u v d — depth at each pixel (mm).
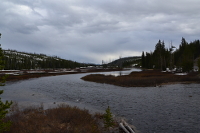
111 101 18047
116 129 9781
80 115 10578
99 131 9000
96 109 14742
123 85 31578
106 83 36344
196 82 33000
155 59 97188
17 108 13820
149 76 45812
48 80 46406
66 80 46188
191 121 11055
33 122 9016
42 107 14078
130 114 12992
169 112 13273
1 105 6379
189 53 64188
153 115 12602
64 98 20312
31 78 53781
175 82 33969
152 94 21750
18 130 7805
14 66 112062
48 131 7797
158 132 9406
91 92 24672
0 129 6457
